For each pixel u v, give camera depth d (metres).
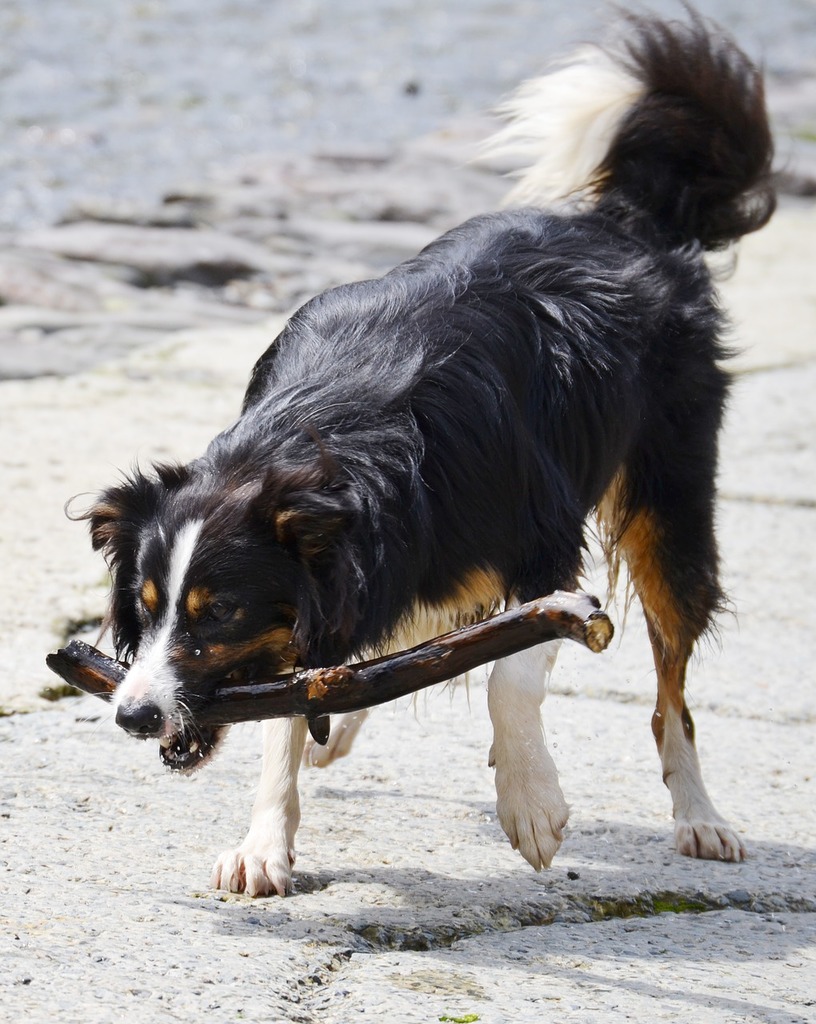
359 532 6.13
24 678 8.69
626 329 7.64
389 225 24.66
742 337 18.03
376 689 5.83
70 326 17.55
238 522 6.09
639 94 9.28
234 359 16.42
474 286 7.30
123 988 5.11
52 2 45.84
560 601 5.56
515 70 40.62
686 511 8.07
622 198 9.10
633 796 7.80
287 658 6.35
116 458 12.73
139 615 6.35
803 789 8.02
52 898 5.93
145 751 7.88
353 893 6.30
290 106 35.25
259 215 24.48
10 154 28.64
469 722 8.72
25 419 13.74
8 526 11.00
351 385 6.61
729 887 6.71
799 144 32.06
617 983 5.55
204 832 6.89
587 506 7.48
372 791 7.63
